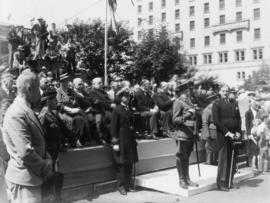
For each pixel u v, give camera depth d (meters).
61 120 6.43
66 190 6.36
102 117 7.43
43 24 12.77
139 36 28.39
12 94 6.70
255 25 46.28
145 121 8.83
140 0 37.72
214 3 45.88
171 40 26.62
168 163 8.57
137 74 27.17
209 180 7.61
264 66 36.34
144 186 7.22
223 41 47.09
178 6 44.53
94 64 35.16
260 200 6.41
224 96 7.41
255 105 10.87
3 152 4.10
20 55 12.20
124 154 6.82
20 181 3.22
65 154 6.32
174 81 10.41
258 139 9.72
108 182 7.11
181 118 6.83
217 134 7.25
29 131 3.24
